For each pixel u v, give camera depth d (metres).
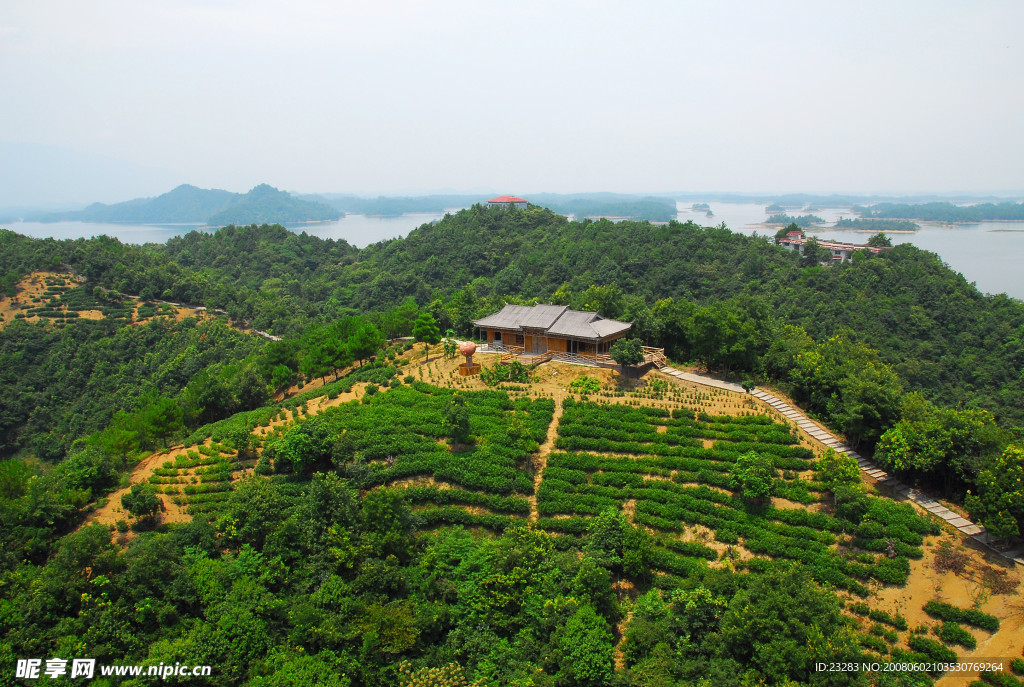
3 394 110.06
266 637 40.22
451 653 40.78
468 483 52.91
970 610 37.62
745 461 48.97
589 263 176.25
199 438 66.12
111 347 124.06
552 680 37.22
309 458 55.53
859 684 31.52
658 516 48.34
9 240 157.75
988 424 48.50
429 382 71.44
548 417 60.38
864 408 50.88
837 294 131.62
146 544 44.06
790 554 43.34
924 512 45.78
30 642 36.56
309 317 167.88
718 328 66.81
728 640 34.97
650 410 59.09
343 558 44.66
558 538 47.47
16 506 47.34
